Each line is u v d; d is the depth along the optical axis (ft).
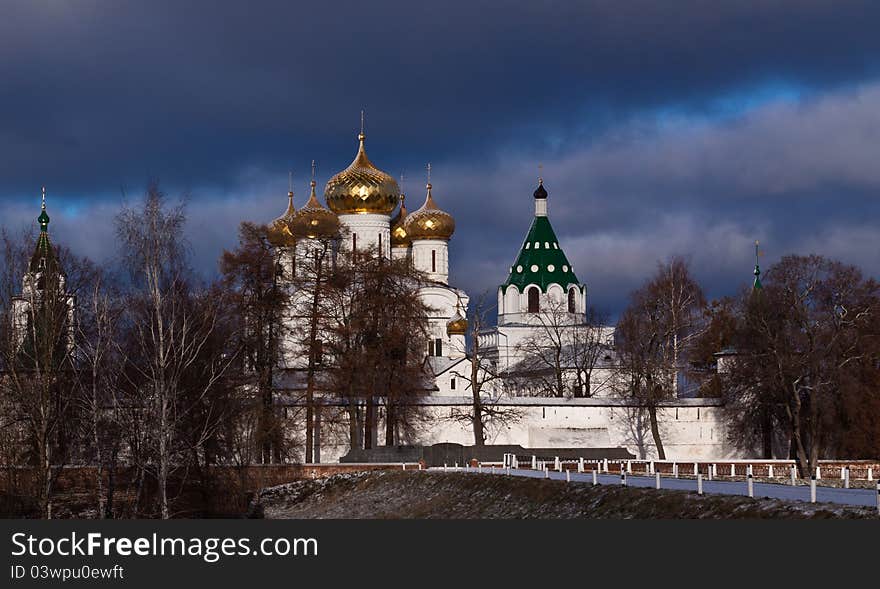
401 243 592.19
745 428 481.87
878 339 449.89
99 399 310.65
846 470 254.47
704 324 537.65
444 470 361.71
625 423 490.49
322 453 447.83
